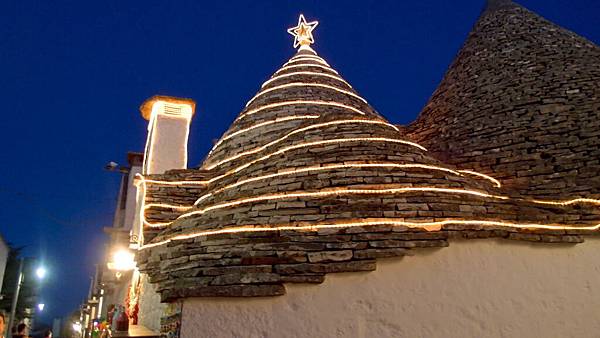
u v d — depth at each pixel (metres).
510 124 8.92
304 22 13.01
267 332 5.48
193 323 5.51
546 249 6.42
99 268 21.27
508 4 12.16
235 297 5.59
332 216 6.13
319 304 5.64
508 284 6.11
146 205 8.61
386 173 6.67
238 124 10.34
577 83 9.17
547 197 7.32
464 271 6.03
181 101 12.01
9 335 23.97
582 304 6.25
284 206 6.40
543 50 10.23
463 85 10.54
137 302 9.56
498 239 6.26
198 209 7.32
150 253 7.31
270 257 5.77
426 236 5.96
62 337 42.62
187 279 5.79
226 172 8.74
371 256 5.77
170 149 11.52
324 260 5.74
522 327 5.96
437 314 5.79
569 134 8.28
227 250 6.02
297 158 7.11
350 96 11.09
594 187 7.27
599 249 6.59
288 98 10.41
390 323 5.67
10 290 27.19
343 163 6.82
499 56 10.57
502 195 7.09
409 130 11.03
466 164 8.71
